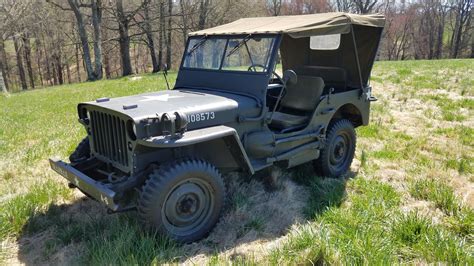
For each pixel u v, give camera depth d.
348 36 5.47
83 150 4.38
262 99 4.18
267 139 4.21
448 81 12.71
